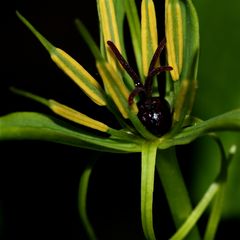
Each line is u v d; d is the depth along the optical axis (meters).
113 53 0.17
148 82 0.17
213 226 0.18
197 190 0.21
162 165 0.18
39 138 0.16
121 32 0.17
